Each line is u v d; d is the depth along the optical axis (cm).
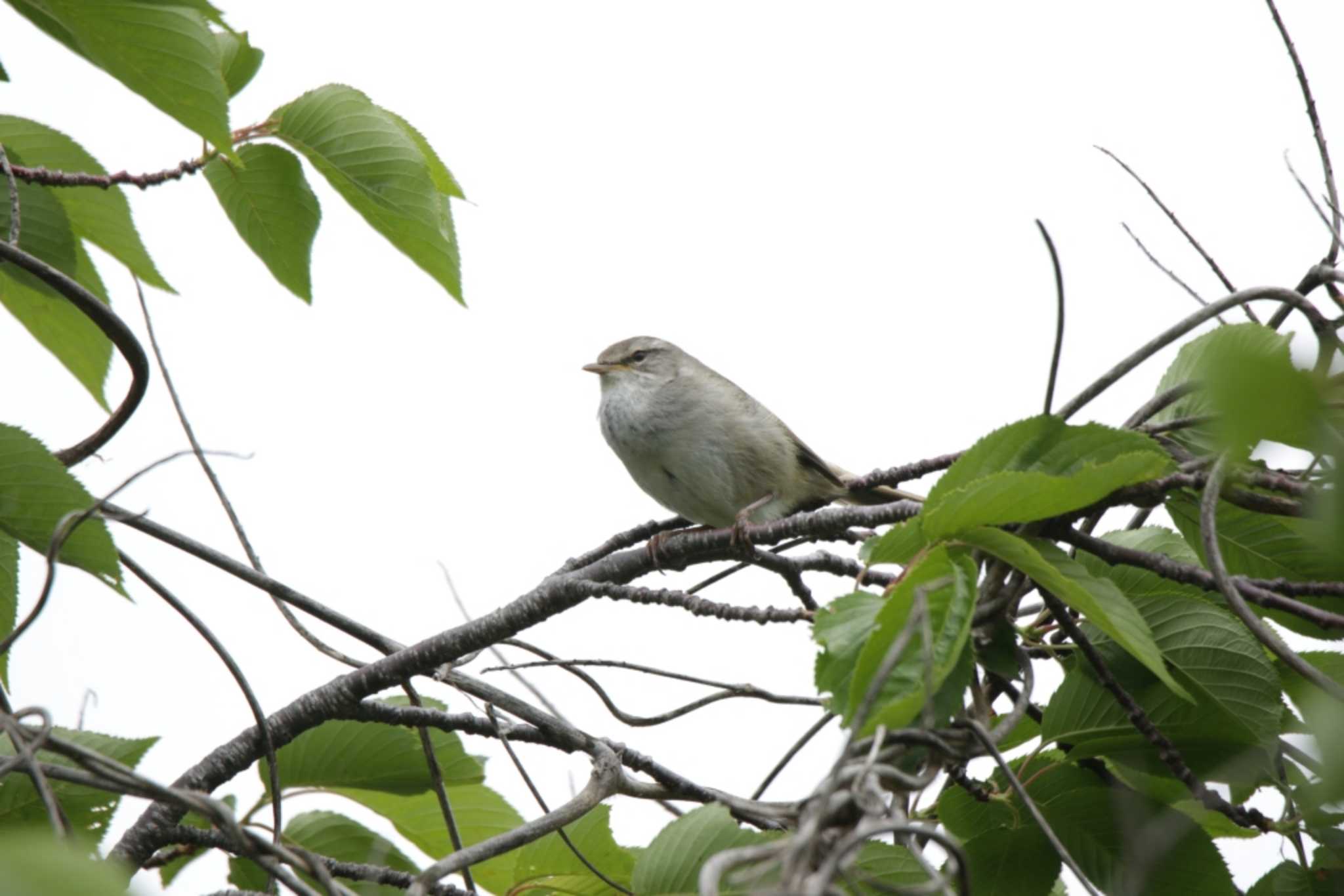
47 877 286
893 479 764
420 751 770
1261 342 577
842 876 429
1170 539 716
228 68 768
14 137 769
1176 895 648
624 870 748
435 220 770
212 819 497
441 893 712
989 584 614
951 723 554
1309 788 629
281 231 798
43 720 482
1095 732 659
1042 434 583
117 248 807
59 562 652
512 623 766
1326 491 347
